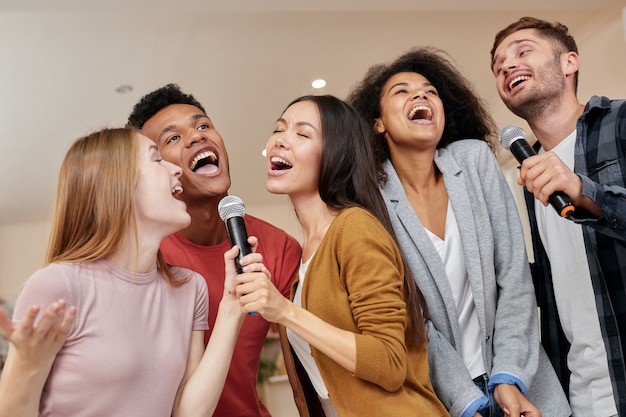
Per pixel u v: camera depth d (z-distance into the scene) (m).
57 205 1.45
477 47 4.71
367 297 1.46
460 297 1.88
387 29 4.41
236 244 1.50
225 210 1.54
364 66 4.90
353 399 1.48
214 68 4.75
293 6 3.33
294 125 1.72
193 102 2.25
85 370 1.30
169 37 4.30
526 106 2.19
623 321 1.85
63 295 1.31
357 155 1.72
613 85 4.33
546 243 2.12
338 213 1.67
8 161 6.03
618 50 4.20
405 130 1.97
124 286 1.40
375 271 1.48
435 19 4.32
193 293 1.54
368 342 1.40
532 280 2.09
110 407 1.33
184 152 2.04
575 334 1.99
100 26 4.08
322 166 1.69
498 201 1.98
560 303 2.04
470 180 1.98
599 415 1.93
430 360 1.75
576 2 3.69
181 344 1.45
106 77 4.72
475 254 1.87
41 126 5.41
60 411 1.29
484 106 2.35
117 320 1.36
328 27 4.35
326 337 1.40
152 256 1.46
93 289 1.35
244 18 4.15
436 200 1.99
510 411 1.71
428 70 2.21
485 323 1.85
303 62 4.79
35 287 1.30
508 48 2.22
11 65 4.45
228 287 1.50
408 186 2.02
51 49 4.30
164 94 2.21
